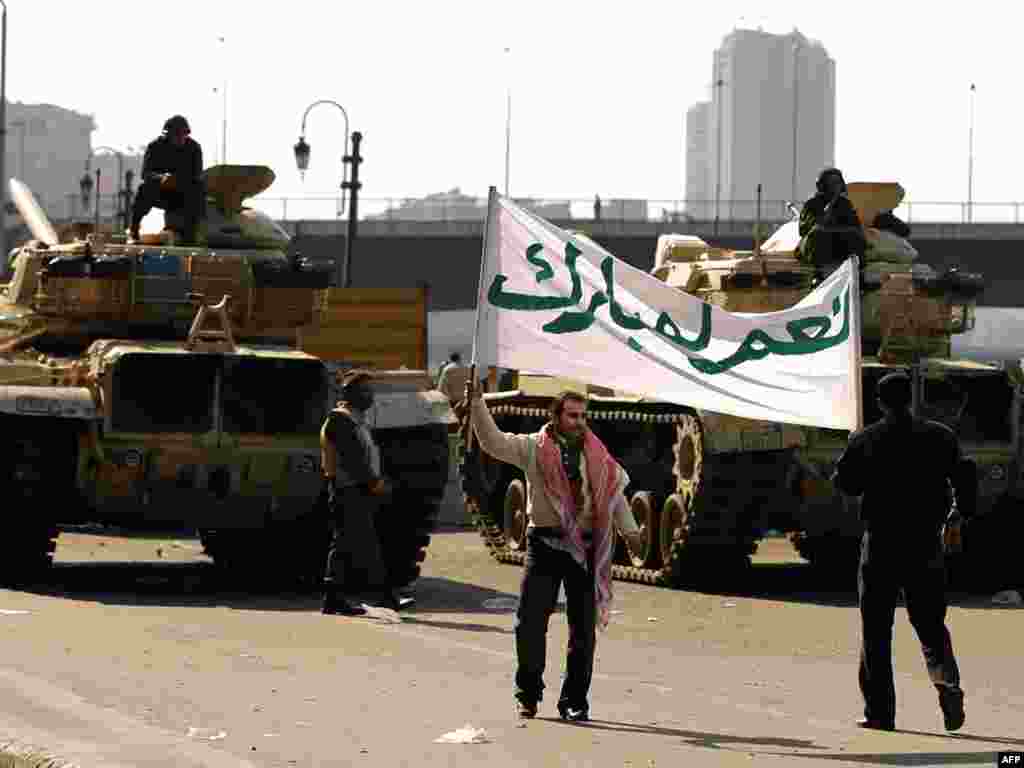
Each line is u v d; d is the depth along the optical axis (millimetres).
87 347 30844
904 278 33469
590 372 18125
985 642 24438
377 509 29234
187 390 28547
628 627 25297
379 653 20375
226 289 30719
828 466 31500
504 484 36750
